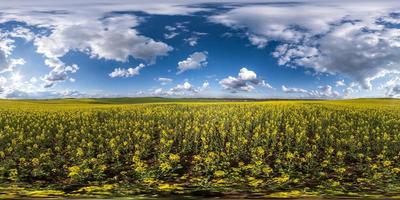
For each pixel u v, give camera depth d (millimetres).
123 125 32281
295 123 31984
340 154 23297
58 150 25562
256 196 16344
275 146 26688
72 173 19781
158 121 33719
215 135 28531
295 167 22328
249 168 21734
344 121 33812
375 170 21359
